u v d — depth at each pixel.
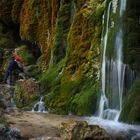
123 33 15.64
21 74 23.16
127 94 14.97
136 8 15.70
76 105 16.80
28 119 14.48
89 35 18.53
